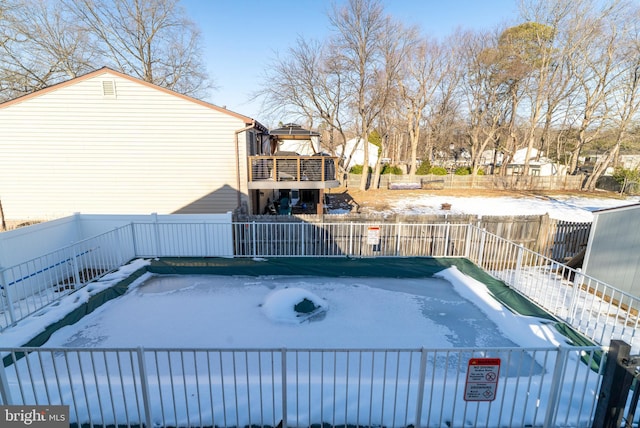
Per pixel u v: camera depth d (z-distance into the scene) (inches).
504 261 305.7
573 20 822.5
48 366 152.9
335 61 715.4
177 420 106.4
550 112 979.9
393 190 895.1
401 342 181.5
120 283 244.4
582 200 743.1
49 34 674.8
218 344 176.2
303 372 147.4
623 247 234.2
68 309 199.8
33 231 243.1
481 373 98.7
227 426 111.3
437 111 1048.2
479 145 1171.9
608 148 987.3
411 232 319.0
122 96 396.5
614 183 905.5
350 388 129.0
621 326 197.0
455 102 1041.5
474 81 1011.9
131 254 299.3
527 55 918.4
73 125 398.9
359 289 254.5
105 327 193.9
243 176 430.0
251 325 197.0
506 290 232.8
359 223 305.3
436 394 128.0
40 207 416.5
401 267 281.4
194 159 419.8
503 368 156.6
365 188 903.1
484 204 681.6
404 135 1485.0
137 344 176.1
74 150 405.4
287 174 458.3
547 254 333.7
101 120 400.5
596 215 259.1
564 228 329.1
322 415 109.1
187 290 249.1
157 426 110.0
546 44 893.8
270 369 151.3
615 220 241.9
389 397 124.6
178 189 426.0
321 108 774.5
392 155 1505.9
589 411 117.3
